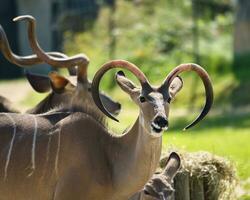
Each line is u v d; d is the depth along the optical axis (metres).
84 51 38.84
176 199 13.80
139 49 37.12
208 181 14.12
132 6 40.81
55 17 40.84
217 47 36.56
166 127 10.63
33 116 12.00
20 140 11.73
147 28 38.66
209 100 11.46
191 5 39.56
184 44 36.94
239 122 27.48
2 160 11.70
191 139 23.14
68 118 11.89
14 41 40.00
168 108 10.97
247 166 17.86
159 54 36.47
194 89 32.75
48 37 39.69
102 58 37.59
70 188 11.52
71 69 15.64
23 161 11.66
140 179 11.38
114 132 12.12
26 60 13.76
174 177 13.77
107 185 11.62
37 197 11.70
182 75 33.66
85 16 41.00
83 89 14.02
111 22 40.19
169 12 39.56
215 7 40.00
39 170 11.64
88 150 11.64
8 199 11.76
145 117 10.85
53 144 11.68
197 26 38.31
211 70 34.75
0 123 11.85
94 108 12.12
